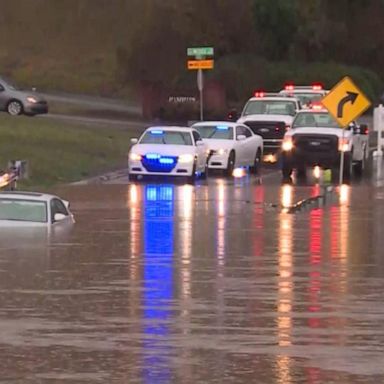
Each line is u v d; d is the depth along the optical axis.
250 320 37.72
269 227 66.12
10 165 95.50
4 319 37.72
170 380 29.64
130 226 66.56
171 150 105.81
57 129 136.25
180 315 38.56
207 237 61.00
